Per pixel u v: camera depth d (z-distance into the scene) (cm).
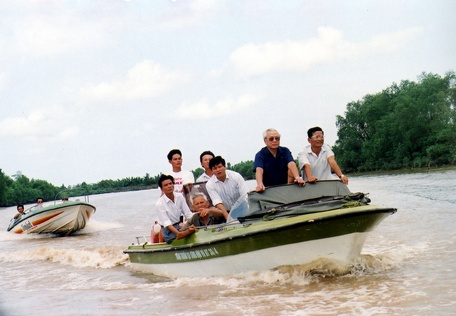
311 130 811
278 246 713
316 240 702
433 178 3372
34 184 12669
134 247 954
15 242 1834
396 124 6525
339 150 8131
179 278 825
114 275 938
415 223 1214
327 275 730
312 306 587
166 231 841
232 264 758
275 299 632
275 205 748
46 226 1953
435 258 786
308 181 771
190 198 905
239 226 747
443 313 516
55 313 667
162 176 841
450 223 1153
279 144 795
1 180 9950
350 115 8012
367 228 714
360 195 754
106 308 671
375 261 771
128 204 4306
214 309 613
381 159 6981
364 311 548
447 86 6044
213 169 824
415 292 600
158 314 616
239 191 841
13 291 856
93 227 2133
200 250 777
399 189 2511
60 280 932
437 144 5700
